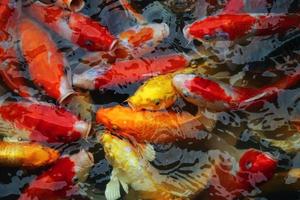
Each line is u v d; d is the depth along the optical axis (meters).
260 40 3.37
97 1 3.48
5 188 3.08
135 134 3.13
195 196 3.03
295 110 3.20
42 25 3.37
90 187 3.08
